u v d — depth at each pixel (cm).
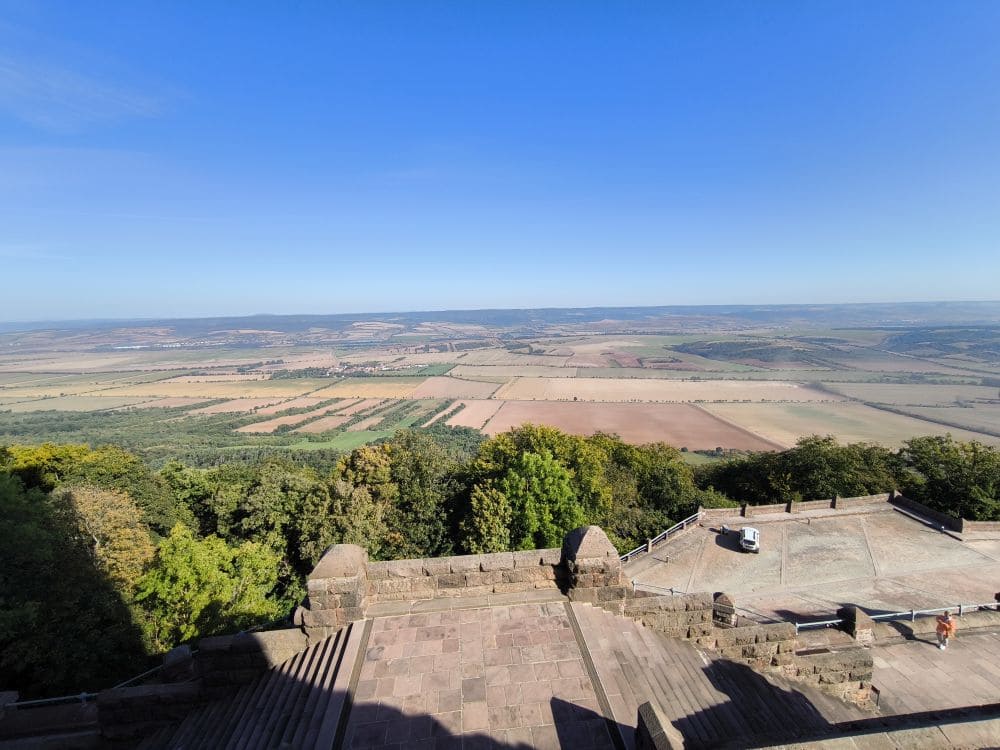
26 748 1216
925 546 3203
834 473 4744
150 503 4478
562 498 3597
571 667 1141
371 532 3566
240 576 2942
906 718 1163
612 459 5312
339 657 1167
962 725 783
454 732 977
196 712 1191
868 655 1435
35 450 4422
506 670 1128
